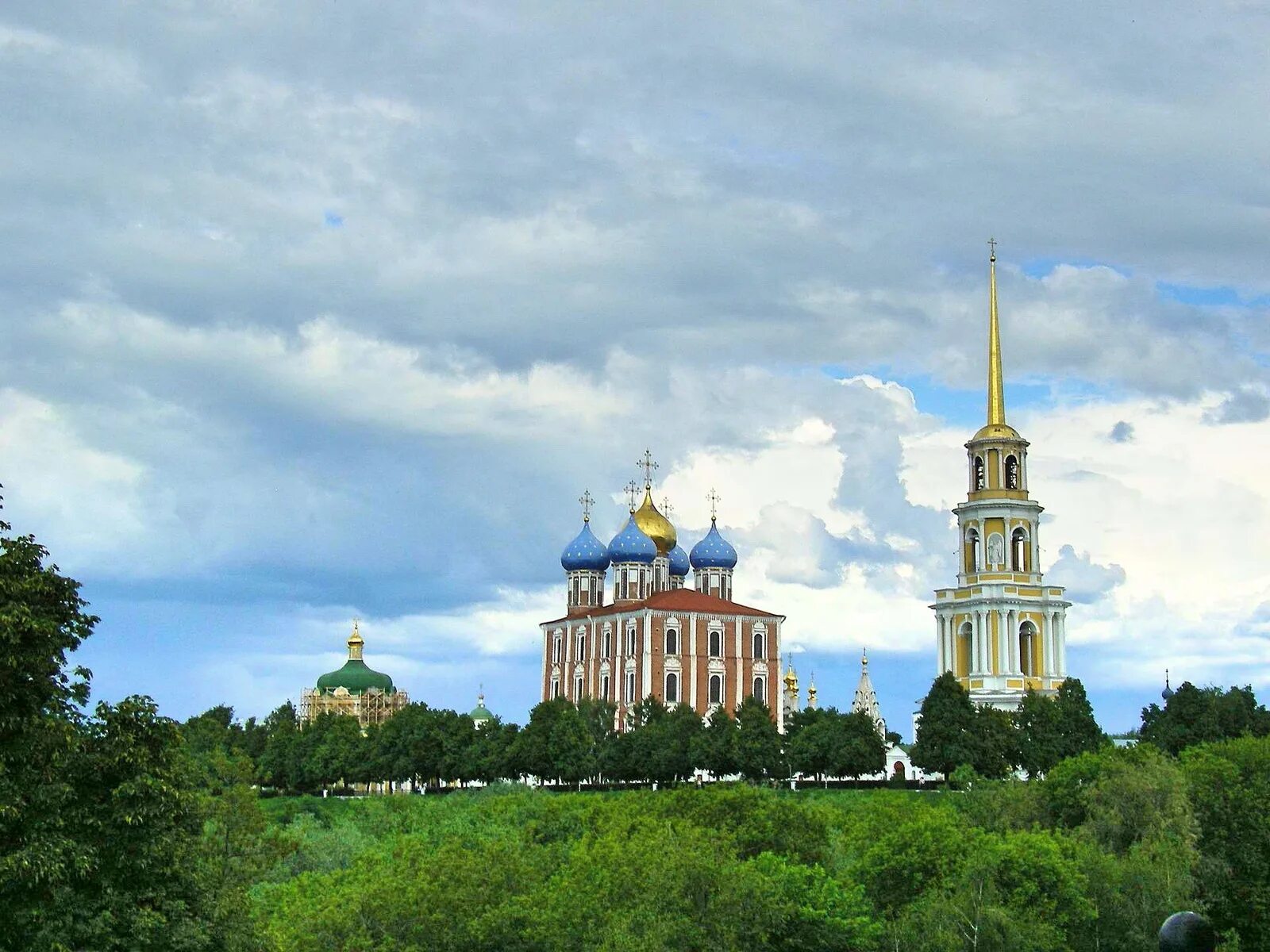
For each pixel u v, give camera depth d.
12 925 65.56
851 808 163.75
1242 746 151.12
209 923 73.50
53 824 67.12
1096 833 129.62
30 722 67.62
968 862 112.88
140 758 70.50
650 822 131.25
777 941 108.00
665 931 99.50
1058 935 108.44
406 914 102.62
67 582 71.06
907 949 107.31
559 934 102.94
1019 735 196.50
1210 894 125.25
